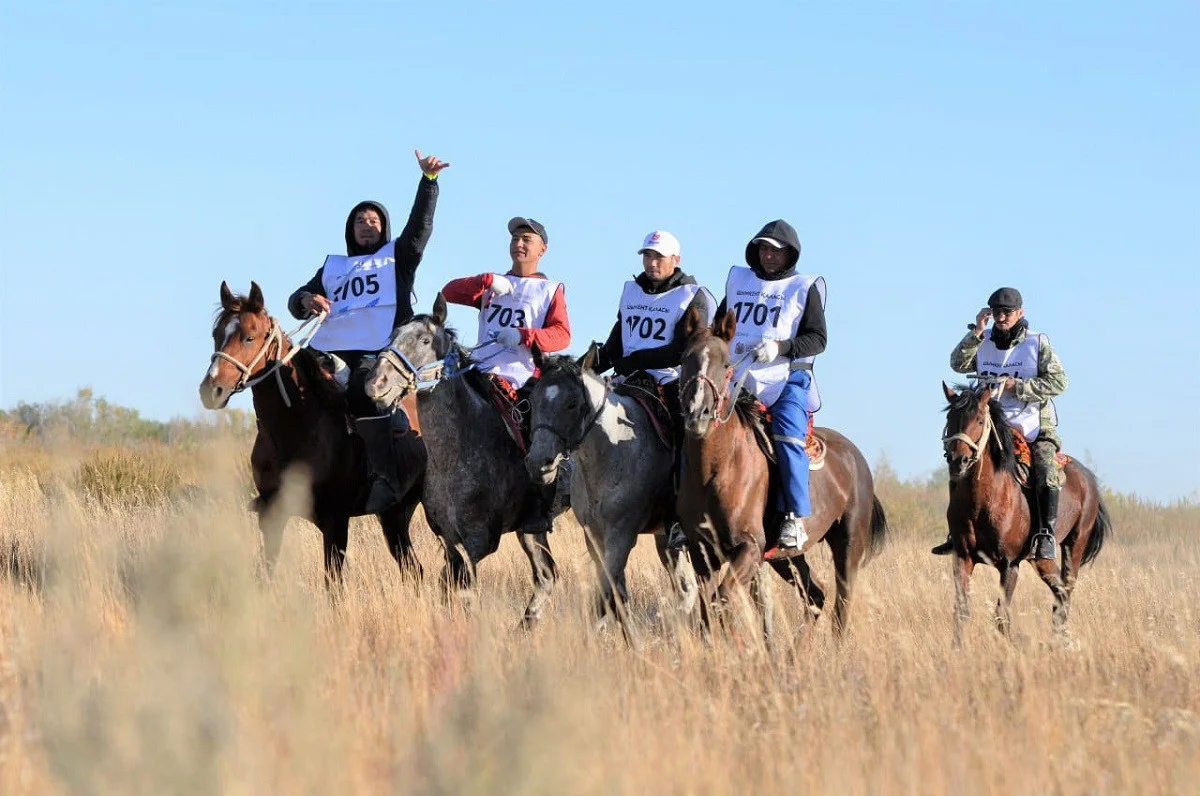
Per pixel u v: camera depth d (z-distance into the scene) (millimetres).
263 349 13992
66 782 5953
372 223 16484
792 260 14281
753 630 11125
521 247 15547
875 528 16250
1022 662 9953
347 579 14922
